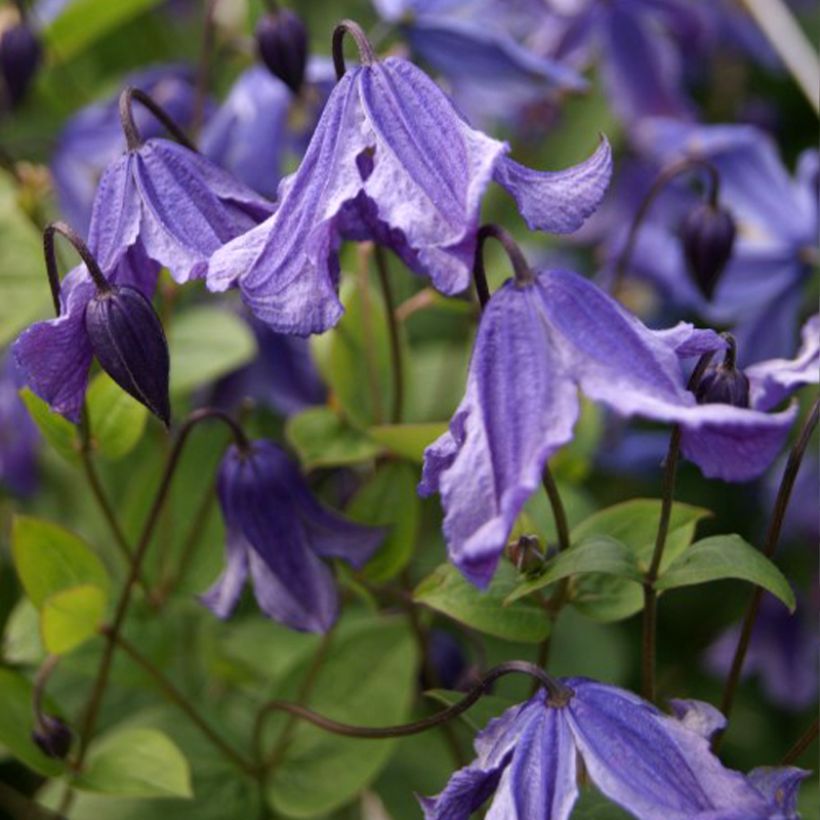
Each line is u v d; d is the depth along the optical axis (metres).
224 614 0.55
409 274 0.69
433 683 0.60
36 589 0.57
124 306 0.48
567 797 0.47
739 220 0.69
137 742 0.57
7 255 0.62
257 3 0.66
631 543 0.53
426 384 0.67
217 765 0.60
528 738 0.47
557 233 0.47
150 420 0.66
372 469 0.62
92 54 0.80
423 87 0.47
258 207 0.49
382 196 0.46
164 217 0.49
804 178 0.69
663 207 0.71
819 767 0.69
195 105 0.65
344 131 0.47
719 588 0.70
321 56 0.73
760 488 0.71
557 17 0.73
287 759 0.60
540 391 0.45
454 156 0.46
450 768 0.63
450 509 0.45
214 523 0.62
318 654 0.60
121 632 0.61
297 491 0.55
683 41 0.74
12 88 0.66
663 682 0.66
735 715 0.70
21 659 0.60
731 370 0.50
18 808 0.62
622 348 0.46
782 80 0.83
